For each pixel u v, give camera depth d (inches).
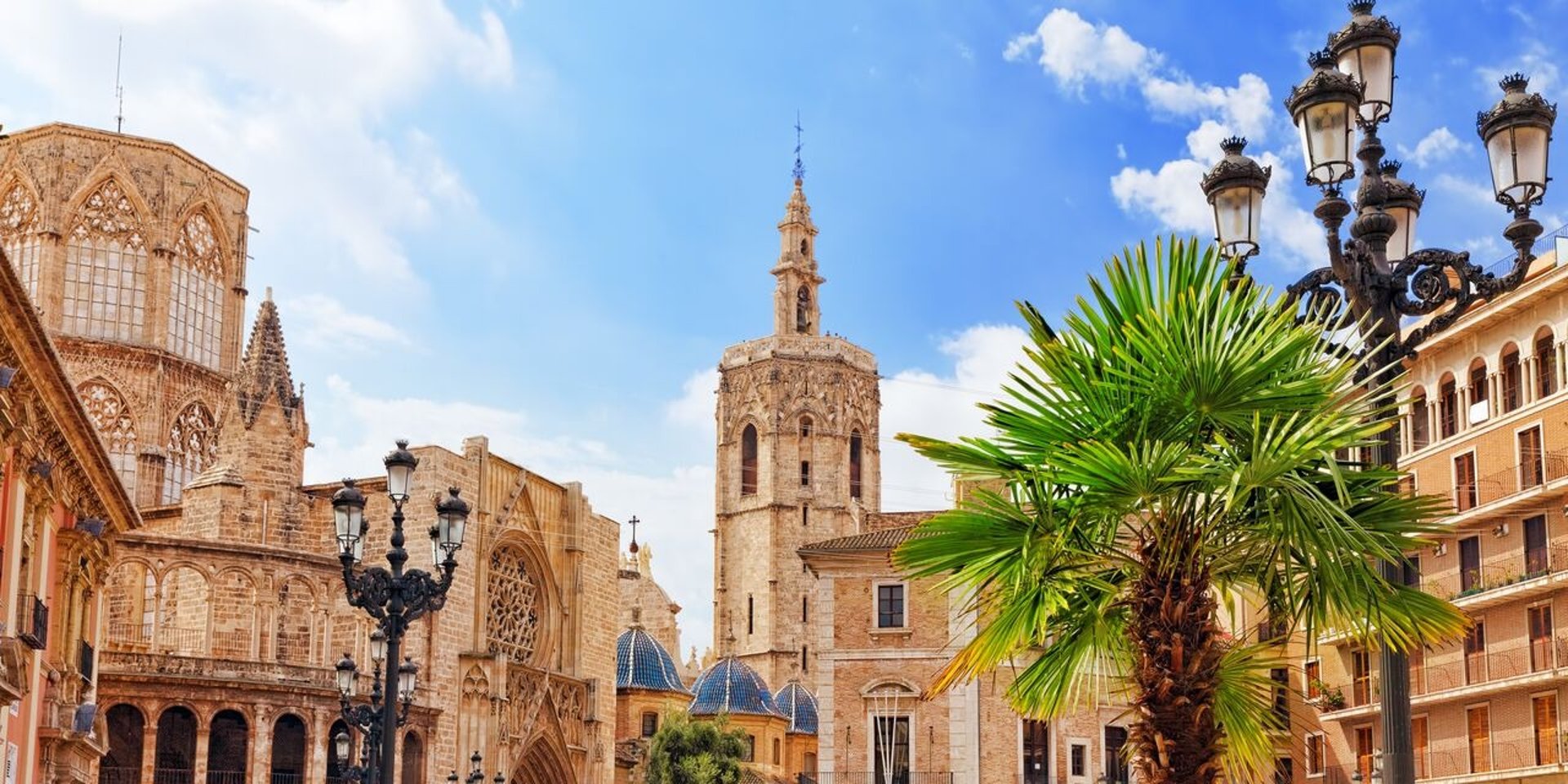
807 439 7219.5
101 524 2156.7
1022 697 788.6
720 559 7263.8
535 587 4409.5
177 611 3713.1
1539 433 2691.9
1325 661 3129.9
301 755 3467.0
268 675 3422.7
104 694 3225.9
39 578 1883.6
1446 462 2913.4
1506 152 765.9
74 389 1812.3
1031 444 723.4
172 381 4534.9
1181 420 707.4
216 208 4739.2
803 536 7116.1
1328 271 788.6
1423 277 762.2
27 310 1531.7
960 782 3058.6
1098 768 3102.9
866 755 3095.5
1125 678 764.0
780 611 7047.2
